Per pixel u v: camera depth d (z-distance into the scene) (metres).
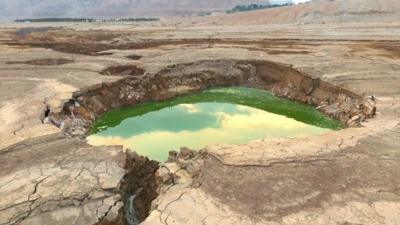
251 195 7.93
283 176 8.56
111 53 24.20
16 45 29.50
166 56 22.55
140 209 8.96
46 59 22.14
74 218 7.53
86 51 25.98
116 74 19.33
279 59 21.16
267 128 14.94
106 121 15.55
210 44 27.95
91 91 16.05
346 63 20.03
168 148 12.98
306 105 17.55
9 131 11.16
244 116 16.30
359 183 8.33
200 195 8.00
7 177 8.80
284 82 19.62
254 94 19.33
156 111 16.94
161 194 8.30
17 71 18.75
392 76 17.45
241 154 9.51
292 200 7.78
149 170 10.23
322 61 20.55
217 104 17.91
